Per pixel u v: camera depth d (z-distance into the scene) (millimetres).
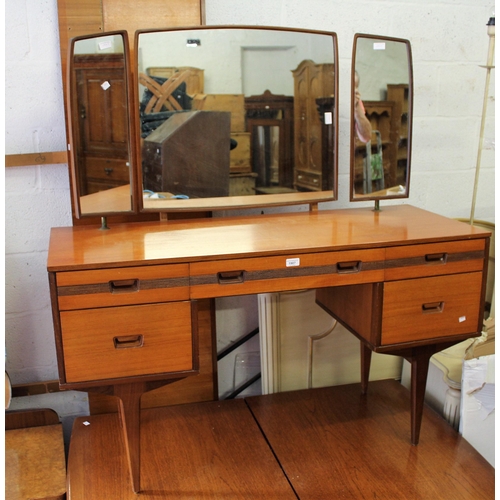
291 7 1819
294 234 1552
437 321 1595
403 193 1813
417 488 1492
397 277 1523
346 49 1904
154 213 1753
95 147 1551
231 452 1634
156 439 1692
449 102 2051
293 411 1839
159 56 1597
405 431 1737
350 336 2012
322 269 1460
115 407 1863
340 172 1999
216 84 1652
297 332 1952
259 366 2070
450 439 1699
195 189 1695
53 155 1692
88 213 1577
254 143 1713
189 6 1681
